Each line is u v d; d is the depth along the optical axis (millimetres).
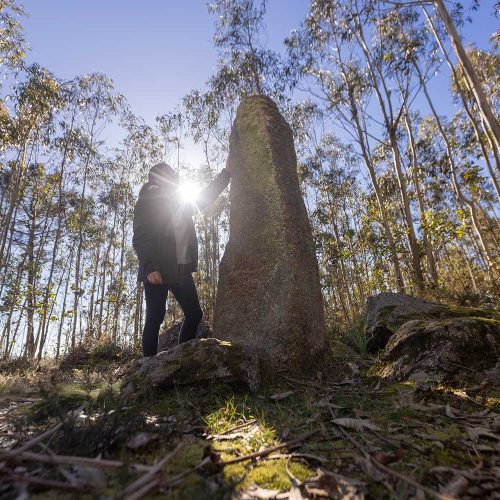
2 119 12445
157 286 2836
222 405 1949
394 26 13305
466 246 18047
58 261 20016
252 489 1115
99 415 1687
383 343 3699
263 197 3170
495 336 2457
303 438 1479
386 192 16875
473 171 10617
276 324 2758
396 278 11102
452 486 1131
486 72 15555
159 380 2123
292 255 2912
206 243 15141
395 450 1405
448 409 1808
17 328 13773
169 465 1276
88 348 7488
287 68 13672
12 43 11750
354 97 14156
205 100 15039
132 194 19234
